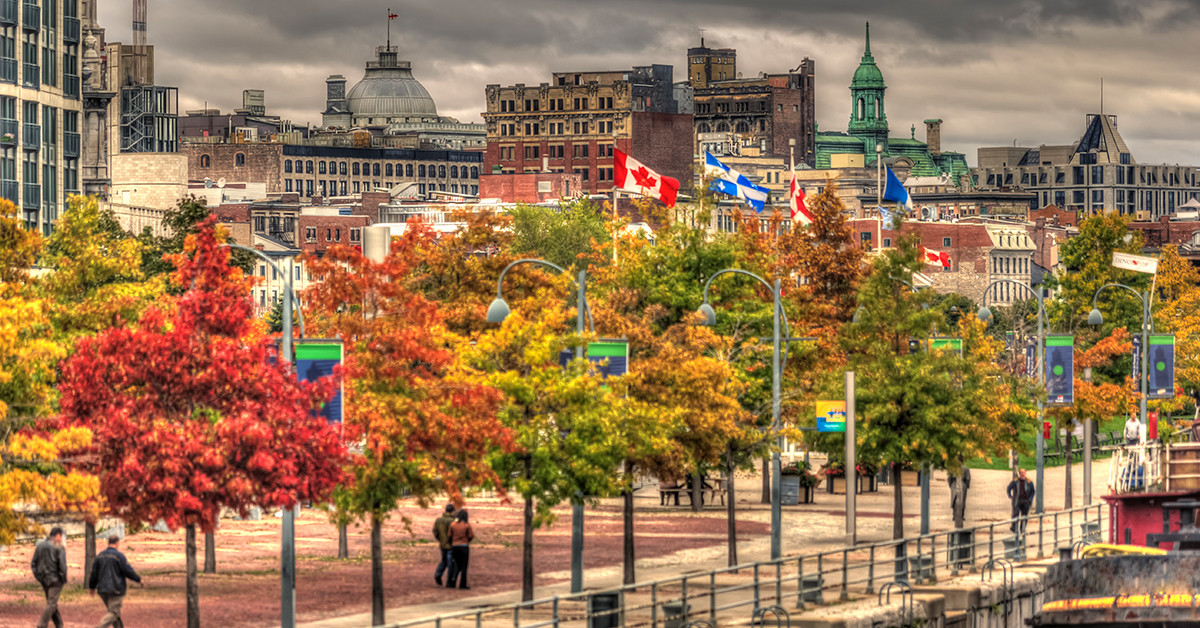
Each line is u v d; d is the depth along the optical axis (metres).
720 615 88.38
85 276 103.12
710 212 137.50
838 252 158.25
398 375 83.44
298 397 74.56
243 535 128.12
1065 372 146.62
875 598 94.88
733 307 125.12
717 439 103.25
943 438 118.19
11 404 80.25
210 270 76.12
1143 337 164.38
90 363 73.12
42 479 72.50
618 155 155.25
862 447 119.00
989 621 100.50
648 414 92.69
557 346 90.12
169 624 83.19
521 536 130.12
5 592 93.50
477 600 94.25
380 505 82.19
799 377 129.25
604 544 124.38
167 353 72.94
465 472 85.38
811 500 158.62
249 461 71.62
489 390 83.50
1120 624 95.75
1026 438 197.38
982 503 159.12
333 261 87.81
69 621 83.38
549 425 88.56
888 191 187.50
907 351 123.88
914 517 145.38
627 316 113.31
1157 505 113.94
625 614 87.81
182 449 71.44
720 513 149.75
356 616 87.31
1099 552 101.38
